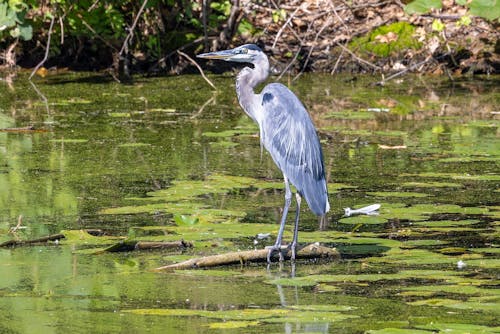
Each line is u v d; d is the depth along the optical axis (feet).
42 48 71.36
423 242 32.04
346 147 48.67
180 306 25.93
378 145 48.98
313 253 31.07
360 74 70.49
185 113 56.90
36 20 68.90
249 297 26.78
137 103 59.88
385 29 71.92
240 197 39.17
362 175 42.37
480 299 26.09
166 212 35.76
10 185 40.11
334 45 71.56
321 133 51.98
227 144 48.67
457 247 31.83
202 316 25.11
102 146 47.98
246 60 34.47
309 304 26.13
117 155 46.01
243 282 28.37
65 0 67.15
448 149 47.39
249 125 53.36
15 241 32.32
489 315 25.09
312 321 24.07
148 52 71.46
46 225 34.37
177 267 29.63
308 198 31.76
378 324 24.29
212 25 71.67
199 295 26.94
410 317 24.89
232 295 26.96
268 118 33.19
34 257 30.83
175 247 32.07
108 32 69.41
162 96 62.28
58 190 39.34
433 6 59.88
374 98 61.67
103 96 62.08
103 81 67.46
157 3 68.80
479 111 57.31
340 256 31.17
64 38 70.95
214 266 30.04
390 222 35.63
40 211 36.22
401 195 37.60
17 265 29.91
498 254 30.89
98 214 35.94
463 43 71.10
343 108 57.98
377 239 32.65
